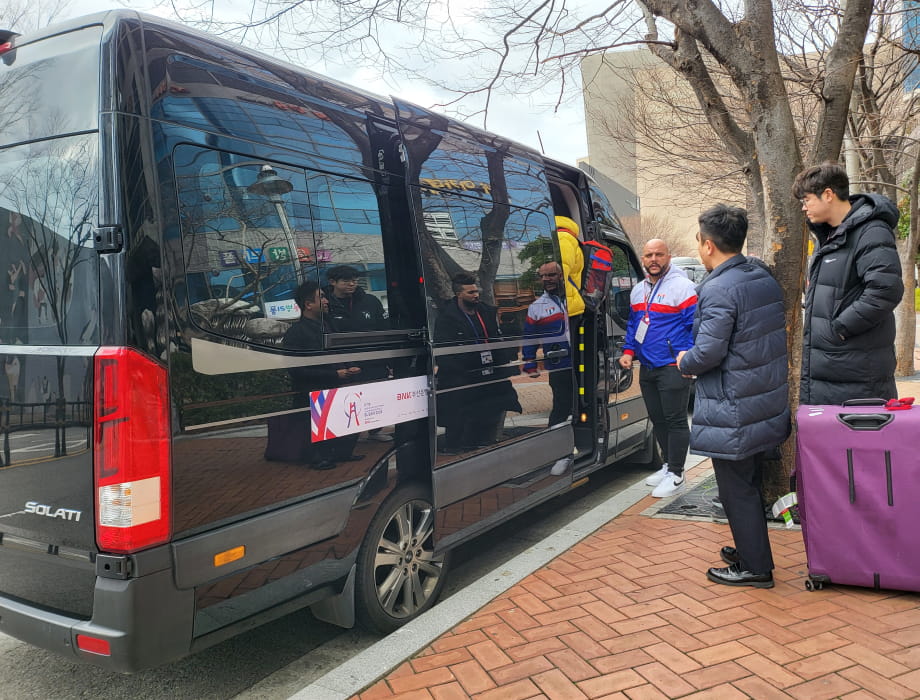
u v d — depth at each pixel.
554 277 4.80
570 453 4.91
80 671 3.20
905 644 2.83
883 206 3.38
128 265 2.27
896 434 3.16
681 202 16.19
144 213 2.32
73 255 2.38
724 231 3.35
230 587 2.54
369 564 3.24
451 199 3.79
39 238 2.46
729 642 2.92
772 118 4.45
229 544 2.52
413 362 3.50
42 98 2.49
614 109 11.87
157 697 2.98
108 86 2.32
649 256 5.21
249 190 2.70
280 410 2.75
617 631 3.08
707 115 5.02
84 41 2.42
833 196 3.51
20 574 2.56
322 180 3.05
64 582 2.42
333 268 3.06
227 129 2.64
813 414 3.34
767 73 4.42
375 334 3.25
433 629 3.16
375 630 3.34
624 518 4.77
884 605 3.19
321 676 3.12
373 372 3.23
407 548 3.49
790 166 4.45
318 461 2.93
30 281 2.49
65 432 2.37
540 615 3.29
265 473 2.68
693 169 12.26
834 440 3.27
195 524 2.43
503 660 2.89
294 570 2.81
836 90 4.45
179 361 2.38
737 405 3.29
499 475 4.07
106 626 2.27
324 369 2.96
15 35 2.65
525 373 4.38
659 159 12.42
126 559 2.25
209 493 2.47
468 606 3.39
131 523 2.25
